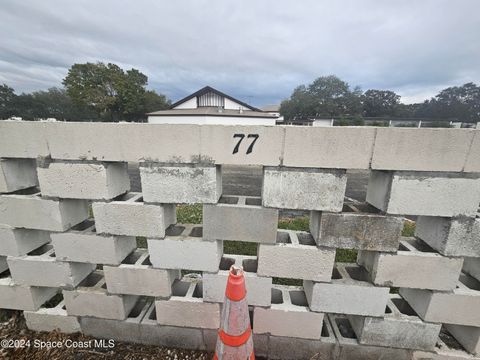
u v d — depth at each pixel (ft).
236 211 5.74
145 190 5.82
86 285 7.30
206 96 98.94
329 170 5.33
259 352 6.76
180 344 6.89
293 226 14.57
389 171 5.28
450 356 6.10
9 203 6.30
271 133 5.21
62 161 5.85
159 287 6.46
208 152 5.44
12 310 7.77
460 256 5.46
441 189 5.13
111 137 5.55
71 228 6.67
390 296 7.14
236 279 5.00
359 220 5.50
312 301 6.11
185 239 6.06
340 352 6.45
